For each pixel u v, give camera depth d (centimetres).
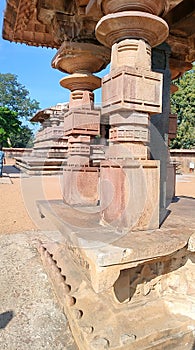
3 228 453
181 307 194
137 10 178
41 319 209
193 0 276
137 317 184
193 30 313
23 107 4412
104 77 202
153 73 191
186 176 1517
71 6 269
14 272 290
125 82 182
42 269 296
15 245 372
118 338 165
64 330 196
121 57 189
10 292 249
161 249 173
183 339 177
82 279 226
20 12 288
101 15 211
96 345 157
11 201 689
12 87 4378
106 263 157
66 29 273
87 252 167
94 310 191
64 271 251
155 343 169
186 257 204
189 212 272
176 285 205
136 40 186
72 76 291
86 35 274
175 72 357
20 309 222
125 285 192
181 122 2309
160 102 194
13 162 1836
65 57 280
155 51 284
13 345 180
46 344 181
